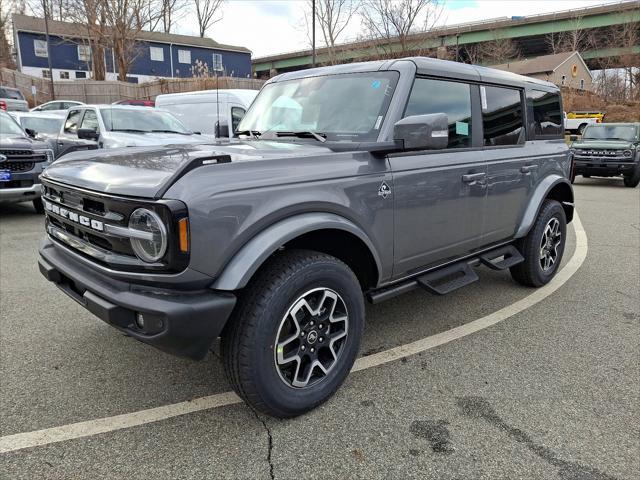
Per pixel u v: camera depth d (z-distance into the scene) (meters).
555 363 3.47
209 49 55.88
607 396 3.05
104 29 32.66
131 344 3.71
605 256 6.36
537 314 4.36
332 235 3.02
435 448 2.57
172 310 2.28
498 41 42.12
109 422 2.77
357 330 2.99
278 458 2.49
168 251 2.25
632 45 46.84
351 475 2.38
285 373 2.74
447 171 3.52
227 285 2.38
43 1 33.47
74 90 33.62
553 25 48.72
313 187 2.71
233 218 2.39
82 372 3.30
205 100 12.35
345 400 3.00
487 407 2.93
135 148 3.23
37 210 8.95
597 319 4.25
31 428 2.71
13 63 50.31
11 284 5.00
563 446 2.58
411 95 3.32
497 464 2.45
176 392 3.08
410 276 3.51
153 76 52.28
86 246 2.68
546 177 4.77
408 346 3.72
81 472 2.38
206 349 2.47
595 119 36.88
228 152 2.82
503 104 4.24
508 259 4.45
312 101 3.60
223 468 2.42
